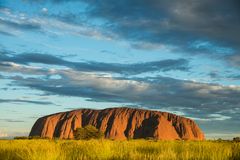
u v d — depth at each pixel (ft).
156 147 45.83
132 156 34.99
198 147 43.57
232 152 38.40
